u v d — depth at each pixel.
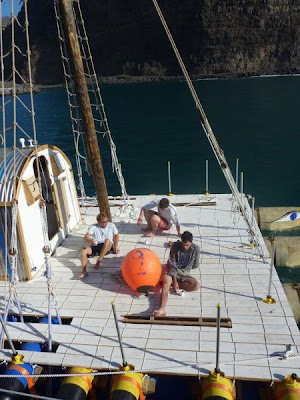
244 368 6.13
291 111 38.22
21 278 8.83
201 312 7.45
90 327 7.26
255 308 7.49
